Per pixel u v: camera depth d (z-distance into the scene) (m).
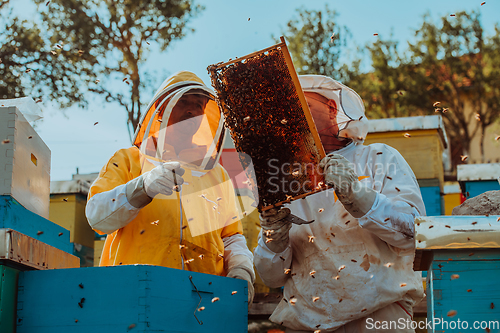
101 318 2.32
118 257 2.95
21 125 2.77
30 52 12.10
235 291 2.59
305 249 2.71
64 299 2.38
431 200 6.12
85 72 12.24
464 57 20.56
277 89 2.52
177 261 2.90
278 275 2.80
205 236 3.06
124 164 3.15
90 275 2.37
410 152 6.25
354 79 19.62
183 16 12.98
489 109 20.84
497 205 2.72
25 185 2.83
